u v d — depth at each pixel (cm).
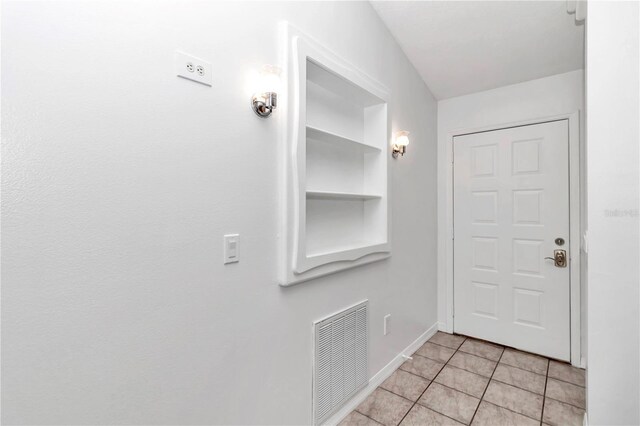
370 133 230
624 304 132
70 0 88
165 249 108
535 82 270
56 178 86
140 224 102
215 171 123
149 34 104
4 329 79
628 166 130
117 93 97
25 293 81
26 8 81
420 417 187
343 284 191
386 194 223
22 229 81
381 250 217
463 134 308
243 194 133
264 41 141
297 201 150
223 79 125
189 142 115
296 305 158
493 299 290
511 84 281
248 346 135
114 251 96
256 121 138
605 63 134
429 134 306
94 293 92
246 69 134
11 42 79
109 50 95
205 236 120
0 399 79
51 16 85
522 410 193
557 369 244
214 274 123
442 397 207
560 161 258
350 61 195
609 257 134
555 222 260
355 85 192
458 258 310
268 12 143
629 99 130
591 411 138
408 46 253
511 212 280
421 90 290
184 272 113
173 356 111
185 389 114
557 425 179
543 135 266
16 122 80
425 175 298
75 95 89
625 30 130
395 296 247
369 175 231
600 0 134
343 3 191
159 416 107
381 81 227
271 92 134
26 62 81
